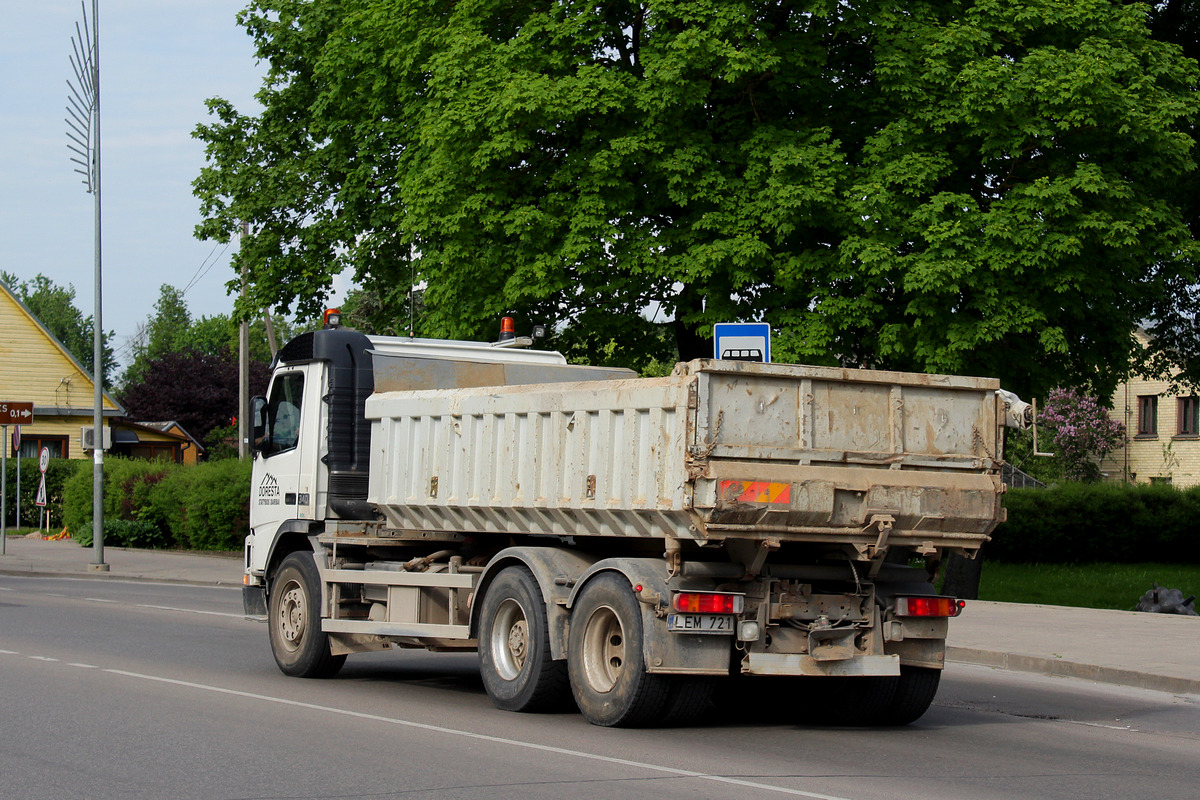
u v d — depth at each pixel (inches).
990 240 892.0
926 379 451.8
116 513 1736.0
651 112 921.5
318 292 1381.6
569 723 458.0
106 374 5708.7
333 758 378.9
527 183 985.5
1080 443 2464.3
